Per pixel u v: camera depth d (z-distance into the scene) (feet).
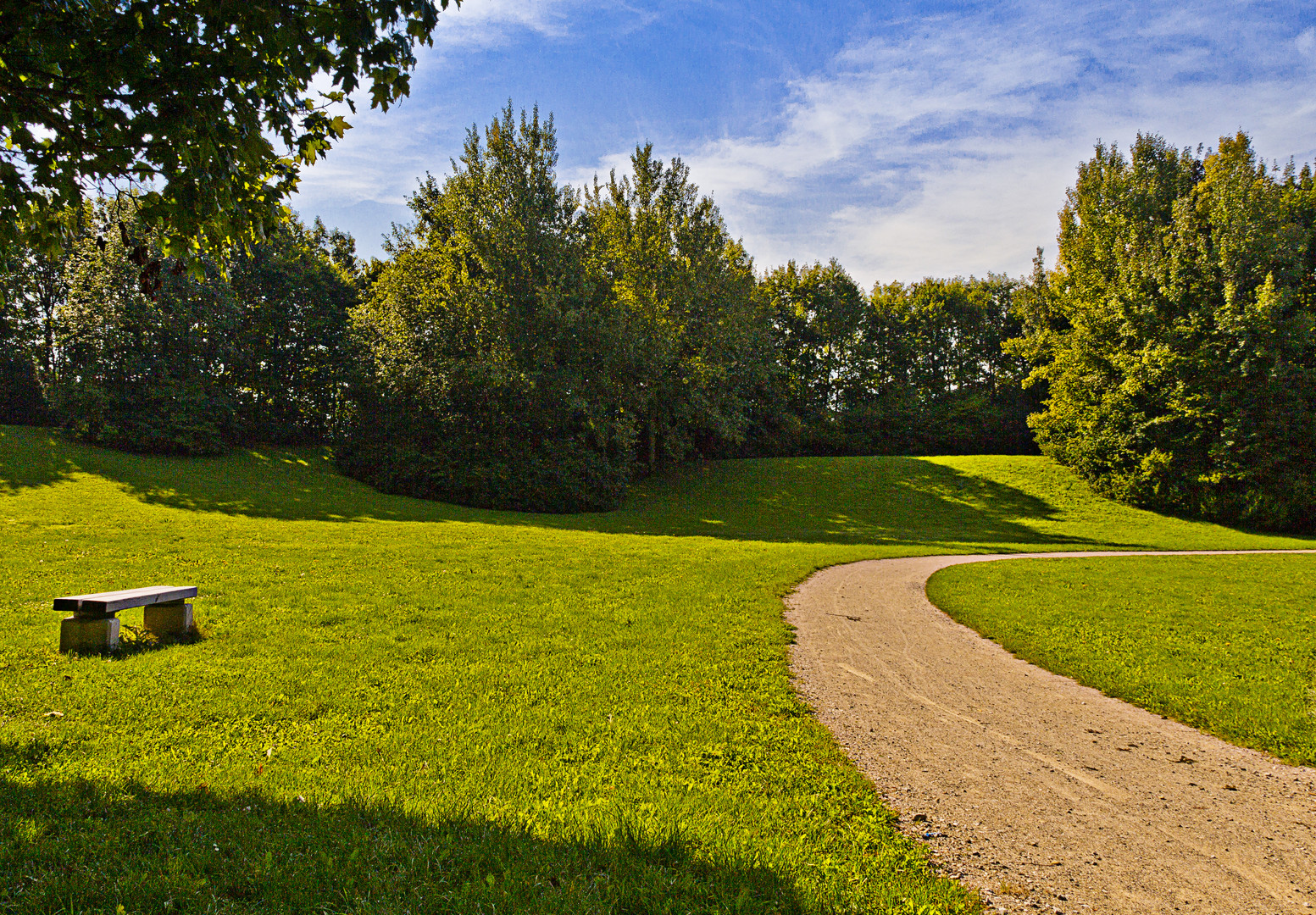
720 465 175.73
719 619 37.42
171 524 78.18
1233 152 153.99
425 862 12.94
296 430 161.07
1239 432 130.93
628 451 146.72
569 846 13.88
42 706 21.22
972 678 29.73
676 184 147.02
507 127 131.23
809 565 62.75
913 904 12.83
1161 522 135.13
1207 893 14.03
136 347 128.36
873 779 19.01
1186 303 139.74
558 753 19.22
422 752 18.88
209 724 20.48
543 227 132.87
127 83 18.80
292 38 19.17
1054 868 14.82
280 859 12.92
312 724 20.86
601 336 133.39
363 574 48.16
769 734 21.50
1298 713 25.13
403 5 20.84
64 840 13.12
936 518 138.72
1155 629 38.73
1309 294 137.49
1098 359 154.10
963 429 209.97
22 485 98.68
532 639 31.94
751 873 13.25
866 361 231.50
